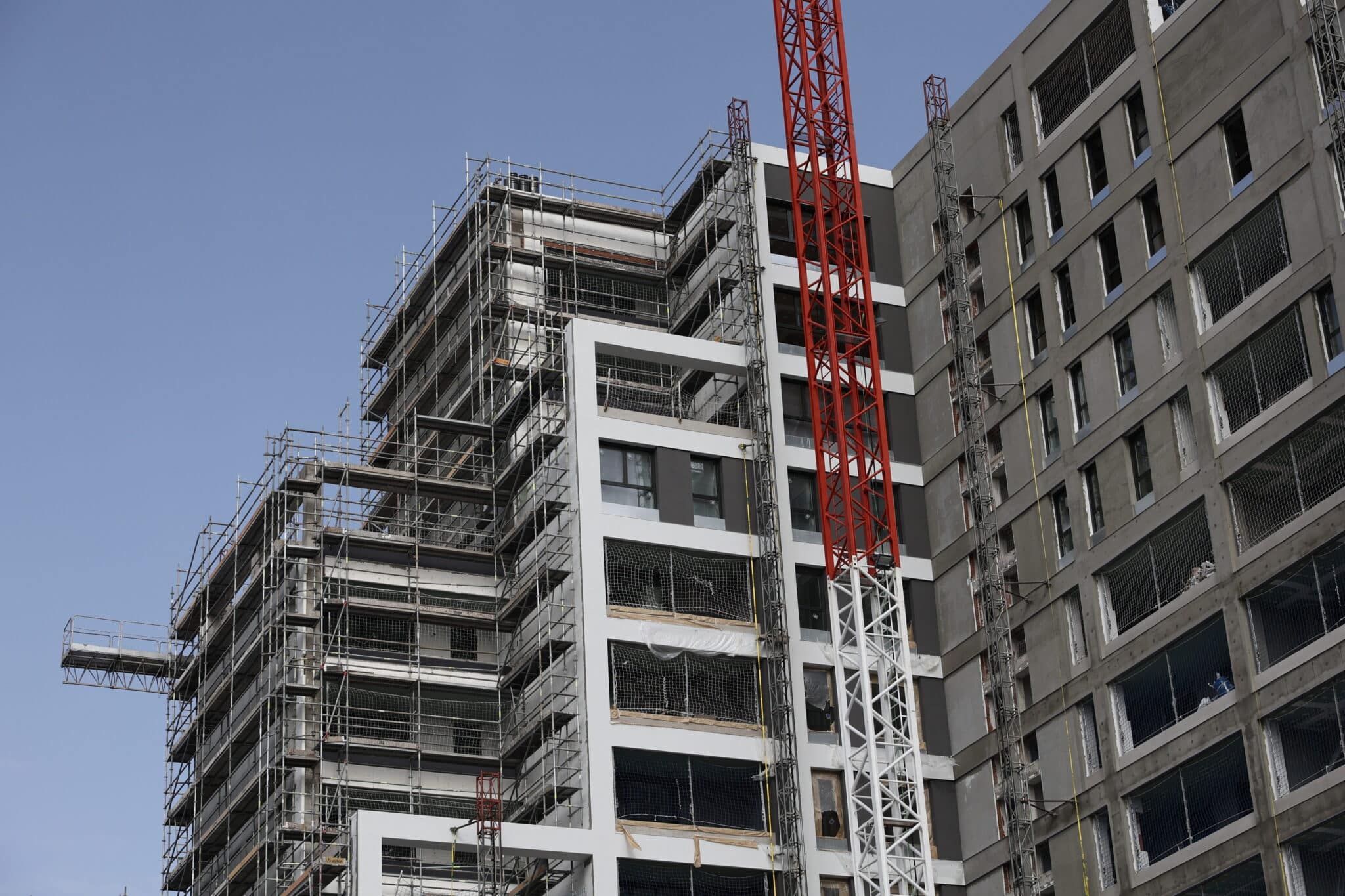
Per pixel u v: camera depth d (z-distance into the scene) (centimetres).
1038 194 10612
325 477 12250
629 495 10756
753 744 10325
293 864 11125
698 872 10012
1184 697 9231
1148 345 9700
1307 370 8850
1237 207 9250
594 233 13262
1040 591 10206
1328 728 8456
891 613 10369
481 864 9756
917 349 11512
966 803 10500
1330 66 8750
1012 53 10944
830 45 11694
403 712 11938
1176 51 9738
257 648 12019
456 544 12912
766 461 10912
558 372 11319
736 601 10700
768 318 11438
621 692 10262
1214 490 9156
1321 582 8588
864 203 11806
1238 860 8719
